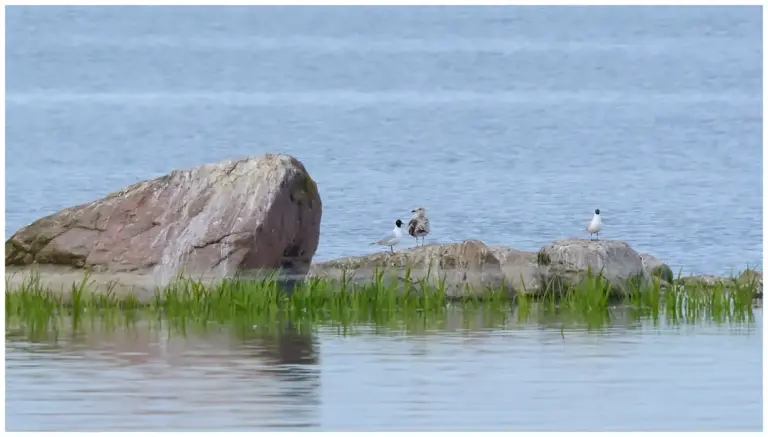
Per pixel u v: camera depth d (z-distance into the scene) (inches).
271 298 1006.4
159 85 3624.5
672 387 759.1
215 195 1089.4
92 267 1068.5
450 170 2069.4
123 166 2166.6
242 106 3088.1
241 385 760.3
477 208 1728.6
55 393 741.9
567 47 4421.8
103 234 1082.1
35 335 900.6
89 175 2025.1
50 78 3681.1
